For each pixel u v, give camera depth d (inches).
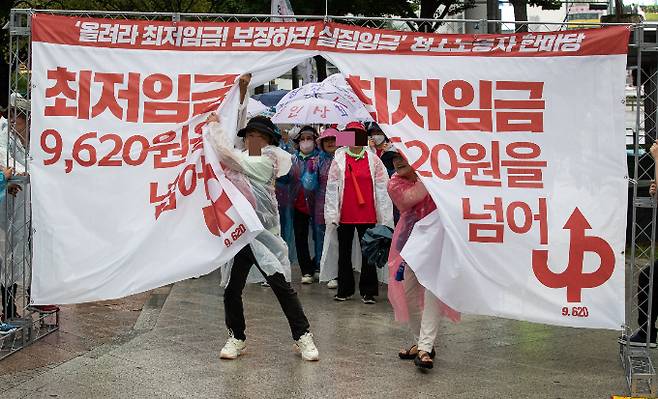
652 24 254.7
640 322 275.4
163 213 263.1
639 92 255.3
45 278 264.8
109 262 263.7
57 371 257.0
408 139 259.6
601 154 256.4
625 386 245.3
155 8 679.7
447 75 262.4
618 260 255.1
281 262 272.8
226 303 273.0
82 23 265.7
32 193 264.4
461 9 742.5
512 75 260.5
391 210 369.7
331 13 673.0
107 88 266.5
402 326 325.4
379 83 263.3
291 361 271.1
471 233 256.1
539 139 259.1
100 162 265.0
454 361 272.4
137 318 334.0
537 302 257.0
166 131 266.1
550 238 256.4
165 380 249.1
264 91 825.5
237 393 237.3
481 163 259.8
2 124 291.7
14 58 311.3
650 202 253.8
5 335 274.8
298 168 418.3
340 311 354.9
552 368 264.1
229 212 256.8
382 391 239.9
